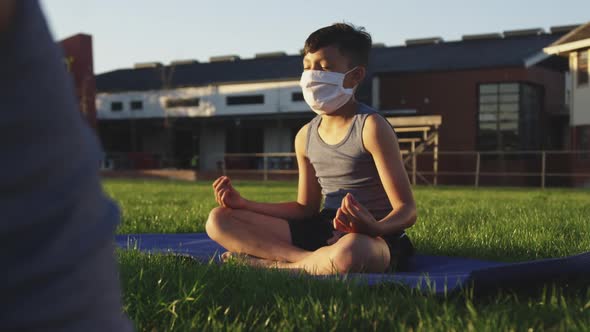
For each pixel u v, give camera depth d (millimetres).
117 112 32438
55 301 679
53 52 671
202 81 31484
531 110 24594
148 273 2631
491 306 2139
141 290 2273
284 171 23922
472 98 24109
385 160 2840
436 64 25109
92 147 739
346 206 2613
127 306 2117
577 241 4195
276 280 2486
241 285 2479
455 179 24156
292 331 1905
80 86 31141
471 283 2318
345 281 2367
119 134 34688
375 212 3029
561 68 26578
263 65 33250
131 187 16469
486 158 23891
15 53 633
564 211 6898
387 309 2051
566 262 2574
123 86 34312
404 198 2830
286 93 28297
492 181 23703
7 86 634
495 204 8664
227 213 3152
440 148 24516
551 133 26547
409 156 22047
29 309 667
